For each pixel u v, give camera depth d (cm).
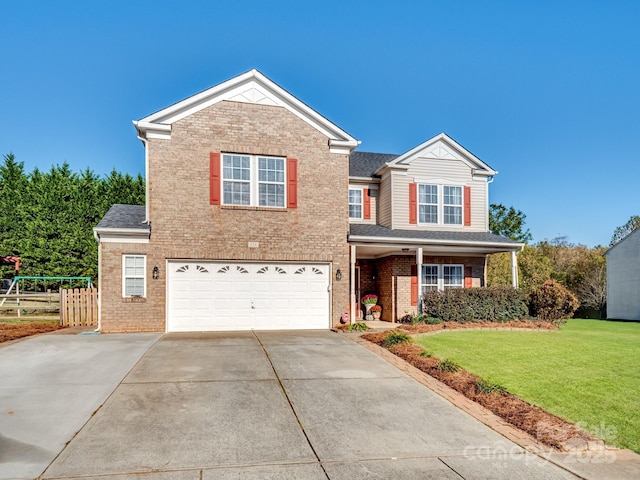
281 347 1035
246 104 1392
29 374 754
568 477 414
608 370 810
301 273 1426
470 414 592
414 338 1143
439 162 1731
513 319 1462
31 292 2131
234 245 1362
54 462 428
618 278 2227
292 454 457
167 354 930
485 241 1574
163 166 1322
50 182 2314
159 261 1302
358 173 1803
